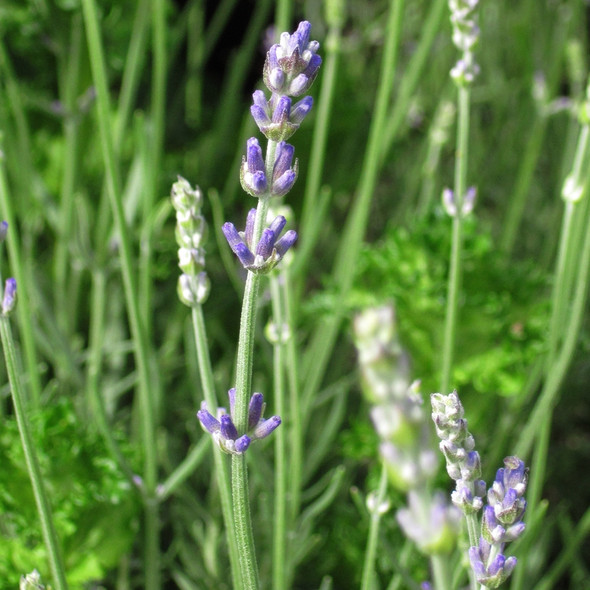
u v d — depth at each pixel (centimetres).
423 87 98
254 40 82
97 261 65
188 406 76
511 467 38
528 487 69
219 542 61
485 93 94
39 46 81
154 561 53
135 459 55
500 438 64
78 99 78
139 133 57
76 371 63
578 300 52
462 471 40
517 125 93
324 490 71
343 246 71
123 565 60
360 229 57
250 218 39
